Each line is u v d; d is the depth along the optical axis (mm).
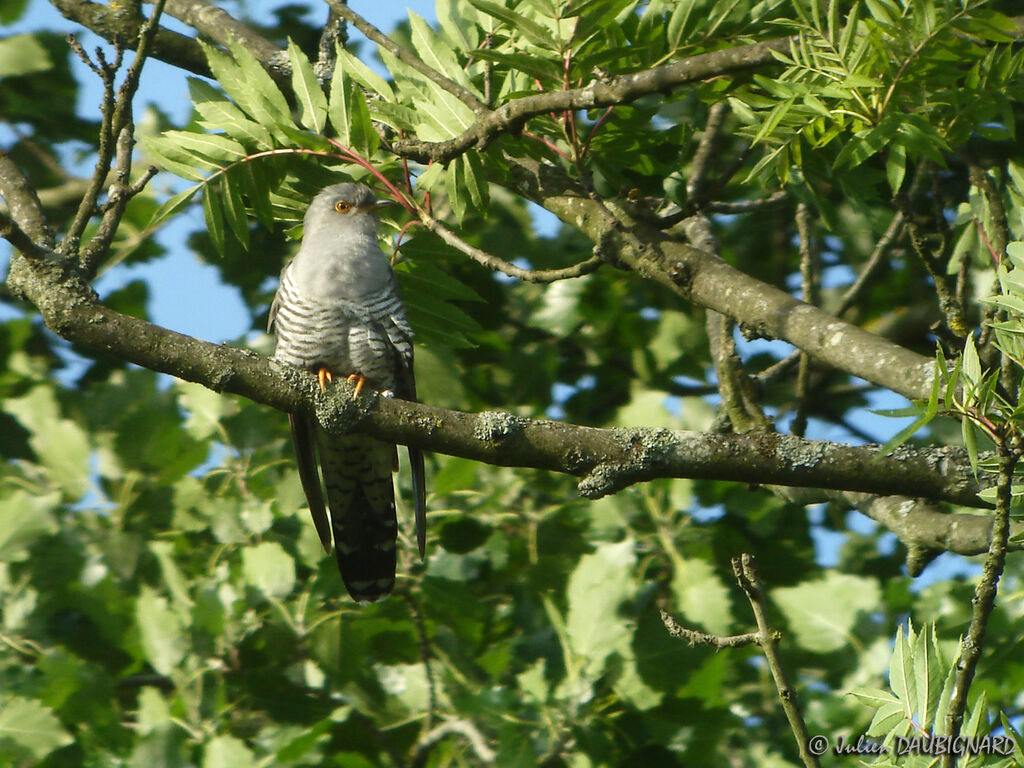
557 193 7582
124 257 11602
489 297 11766
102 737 7922
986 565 4668
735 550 9922
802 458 5828
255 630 8891
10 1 11820
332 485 9328
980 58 5852
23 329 11047
